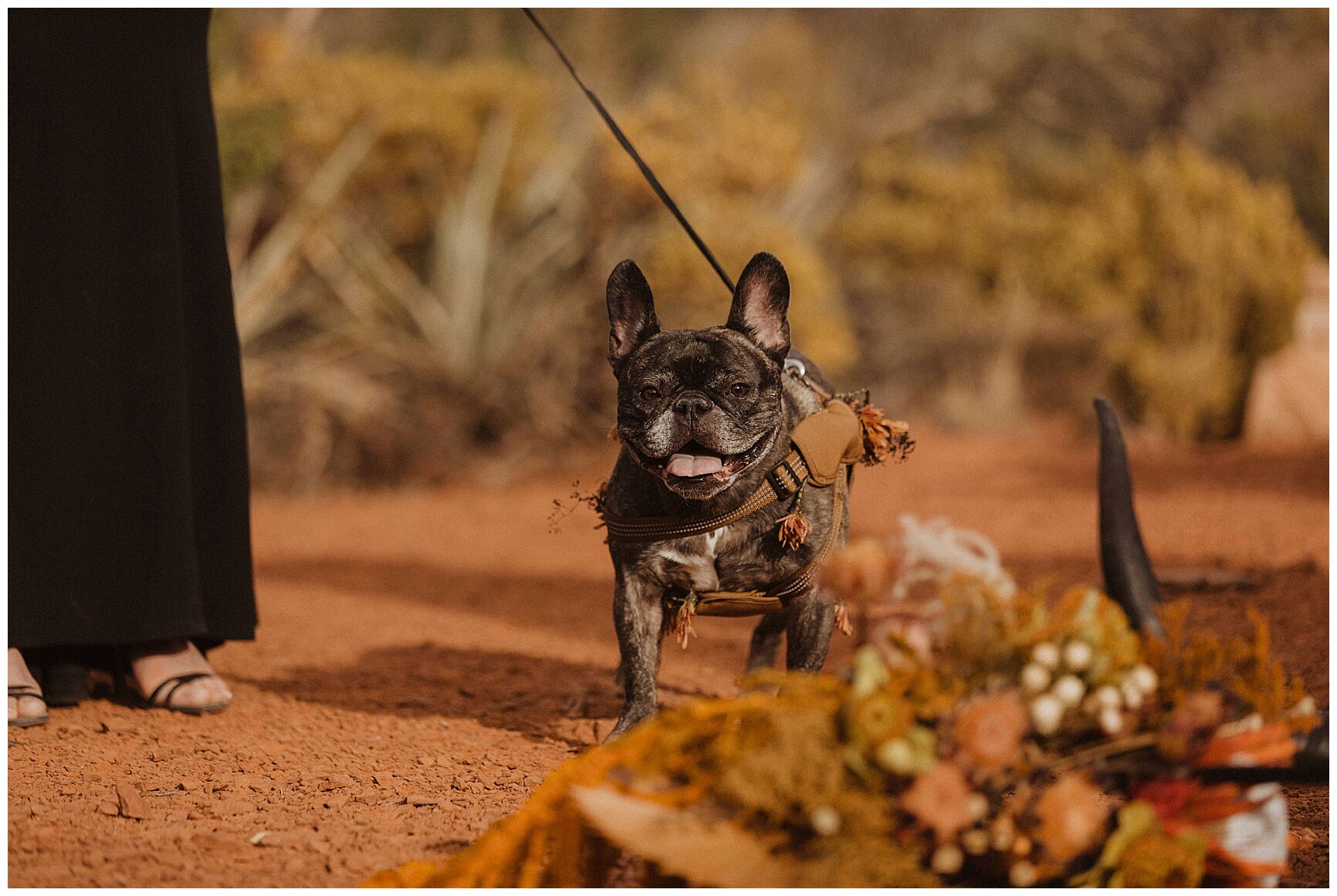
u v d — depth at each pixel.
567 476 8.01
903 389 10.82
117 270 2.53
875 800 1.81
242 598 2.66
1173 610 1.88
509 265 8.59
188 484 2.57
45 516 2.48
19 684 2.47
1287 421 7.55
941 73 11.71
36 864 2.03
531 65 11.20
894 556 1.89
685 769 1.87
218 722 2.53
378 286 8.54
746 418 2.21
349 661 2.94
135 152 2.54
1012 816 1.83
